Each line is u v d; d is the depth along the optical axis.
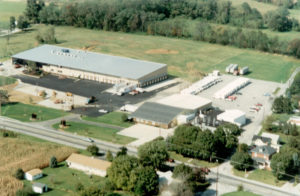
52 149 166.50
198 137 161.62
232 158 155.88
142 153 152.25
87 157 156.00
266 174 152.62
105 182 142.62
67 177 147.00
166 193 132.75
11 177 143.75
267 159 156.50
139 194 134.62
